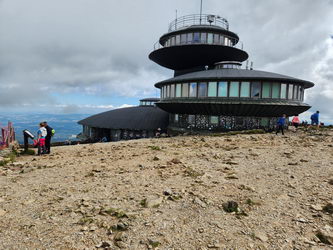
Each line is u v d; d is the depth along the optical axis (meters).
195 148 15.45
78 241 4.54
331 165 9.77
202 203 6.20
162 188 7.45
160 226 5.09
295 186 7.43
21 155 14.89
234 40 45.41
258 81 26.17
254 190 7.13
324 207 5.80
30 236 4.71
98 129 47.34
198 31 41.03
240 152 13.23
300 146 15.01
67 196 6.90
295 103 27.66
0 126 15.41
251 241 4.53
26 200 6.62
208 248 4.32
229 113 27.22
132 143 19.48
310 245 4.38
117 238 4.59
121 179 8.51
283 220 5.34
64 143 42.06
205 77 26.98
